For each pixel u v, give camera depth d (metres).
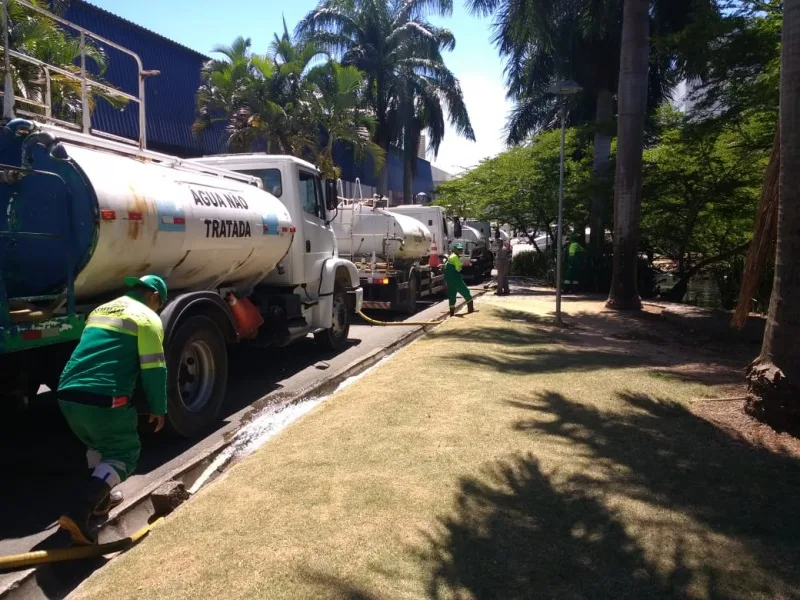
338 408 6.25
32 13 10.67
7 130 4.80
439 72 31.53
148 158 6.32
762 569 3.39
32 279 5.00
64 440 5.85
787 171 5.52
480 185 24.53
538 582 3.28
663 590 3.21
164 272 6.07
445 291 19.09
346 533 3.73
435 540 3.67
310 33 30.48
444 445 5.18
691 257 19.97
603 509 4.07
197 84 23.50
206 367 6.26
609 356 9.02
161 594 3.14
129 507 4.46
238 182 7.75
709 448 5.18
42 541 4.05
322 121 24.42
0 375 4.85
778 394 5.58
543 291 19.59
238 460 5.49
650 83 21.69
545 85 22.75
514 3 17.45
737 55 12.44
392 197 36.62
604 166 20.20
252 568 3.36
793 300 5.55
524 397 6.64
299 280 8.90
